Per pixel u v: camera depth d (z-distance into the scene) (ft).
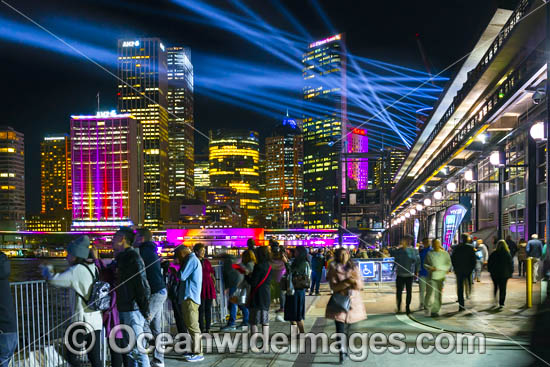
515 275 73.05
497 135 104.53
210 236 531.91
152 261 23.99
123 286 20.31
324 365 23.97
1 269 17.25
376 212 126.93
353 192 128.36
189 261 26.00
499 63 103.40
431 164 153.79
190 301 25.71
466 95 126.31
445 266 38.06
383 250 72.49
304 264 30.83
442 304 44.29
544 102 77.30
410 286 39.50
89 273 20.12
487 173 118.11
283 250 32.40
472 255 40.09
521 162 94.89
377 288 63.57
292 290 30.07
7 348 17.52
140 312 20.48
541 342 27.17
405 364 23.73
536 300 44.65
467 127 114.62
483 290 55.01
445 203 162.81
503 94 88.17
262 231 514.68
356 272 25.09
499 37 102.99
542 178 85.92
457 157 131.64
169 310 36.01
